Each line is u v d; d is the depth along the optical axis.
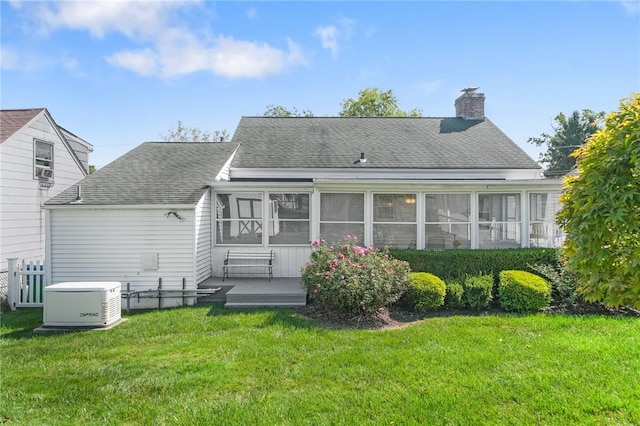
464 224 10.33
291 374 4.74
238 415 3.78
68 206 9.14
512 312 7.72
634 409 3.68
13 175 10.78
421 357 5.15
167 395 4.29
